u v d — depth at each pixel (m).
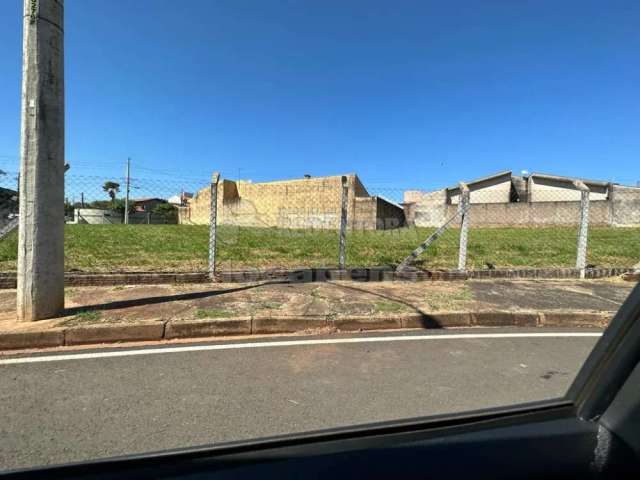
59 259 5.38
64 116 5.39
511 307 6.22
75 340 4.85
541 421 1.57
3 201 7.83
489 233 17.72
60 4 5.26
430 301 6.53
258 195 32.66
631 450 1.40
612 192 25.64
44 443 2.79
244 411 3.28
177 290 7.14
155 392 3.59
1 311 5.66
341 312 5.80
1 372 3.99
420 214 29.95
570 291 7.50
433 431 1.54
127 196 30.44
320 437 1.50
